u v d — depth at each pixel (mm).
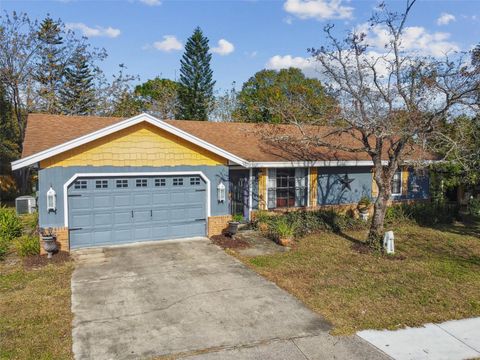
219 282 9531
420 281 9953
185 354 6328
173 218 13367
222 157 13859
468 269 11094
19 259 11016
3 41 27688
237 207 16297
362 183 18688
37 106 29125
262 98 37688
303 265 11023
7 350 6281
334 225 15695
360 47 12594
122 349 6418
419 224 17297
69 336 6785
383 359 6355
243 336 6934
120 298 8445
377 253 12312
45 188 11352
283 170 16891
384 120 12352
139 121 12234
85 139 11531
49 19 30219
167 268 10461
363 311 8078
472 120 14578
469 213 19906
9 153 28750
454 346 6867
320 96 14641
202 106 41281
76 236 12016
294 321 7547
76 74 32438
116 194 12453
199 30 40656
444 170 19047
